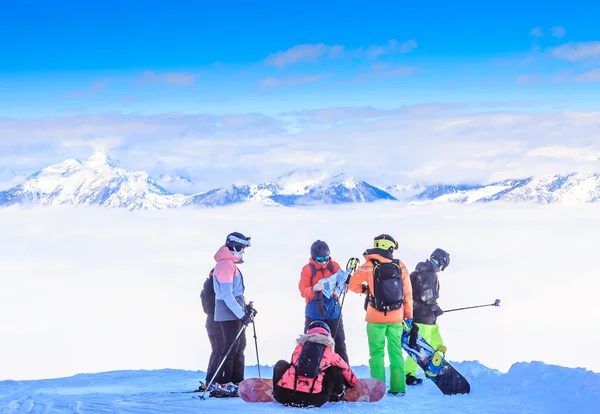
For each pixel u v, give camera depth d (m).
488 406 7.16
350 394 7.74
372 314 8.62
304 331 8.87
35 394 9.37
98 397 8.30
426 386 9.24
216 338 9.11
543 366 8.72
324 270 8.87
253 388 7.74
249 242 8.93
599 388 7.09
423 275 9.63
